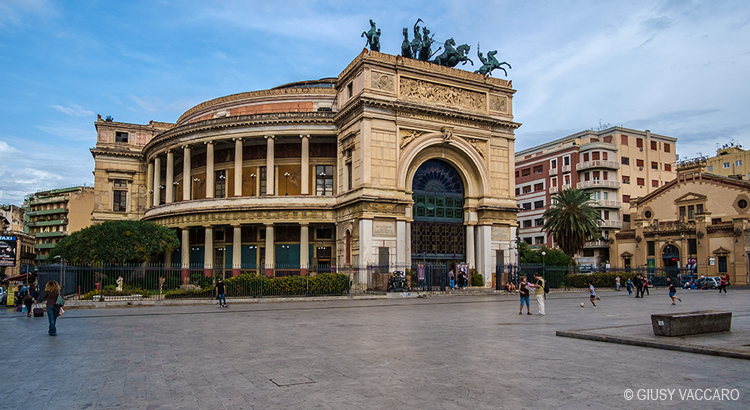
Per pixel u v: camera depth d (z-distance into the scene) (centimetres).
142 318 2728
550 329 2034
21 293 3550
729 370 1191
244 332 2052
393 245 5047
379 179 5034
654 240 7975
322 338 1836
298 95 6525
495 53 5938
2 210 12538
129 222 5162
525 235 10375
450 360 1364
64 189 12194
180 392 1057
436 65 5469
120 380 1173
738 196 7131
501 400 965
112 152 7262
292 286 4344
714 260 7138
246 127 5850
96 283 4425
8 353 1570
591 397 978
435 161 5619
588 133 9575
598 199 8888
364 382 1123
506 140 5881
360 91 5144
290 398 998
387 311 3039
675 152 9969
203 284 4688
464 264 5334
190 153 6400
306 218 5606
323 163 5906
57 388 1105
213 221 5844
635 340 1562
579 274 6012
